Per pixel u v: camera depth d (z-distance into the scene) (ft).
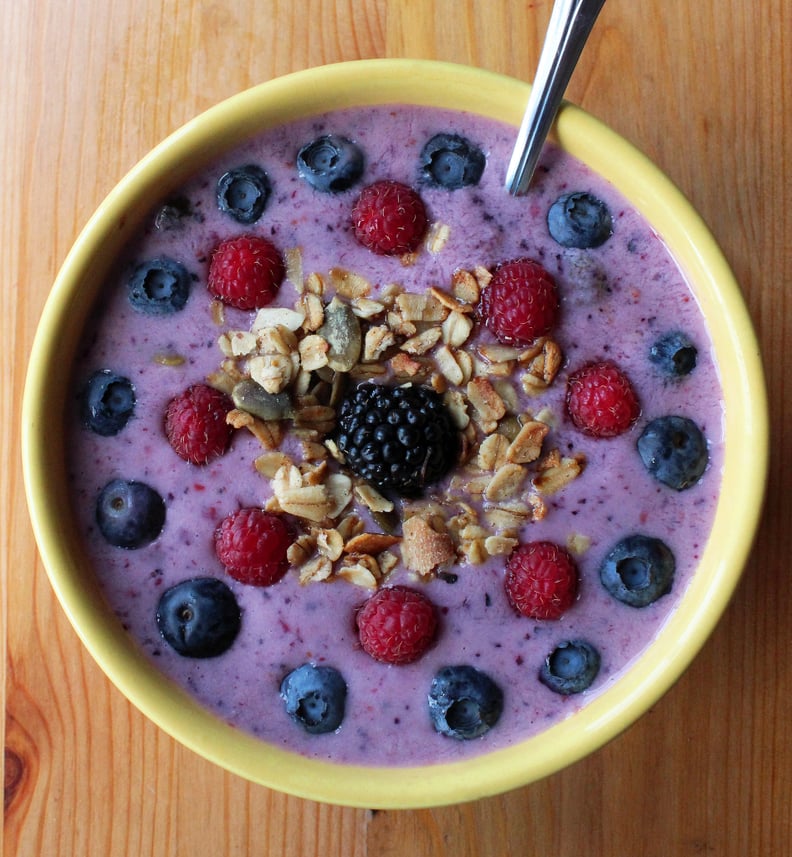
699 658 1.11
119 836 1.10
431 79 0.95
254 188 0.98
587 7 0.85
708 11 1.11
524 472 0.98
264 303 0.98
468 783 0.95
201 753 0.97
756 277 1.10
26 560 1.11
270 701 0.98
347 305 0.98
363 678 0.98
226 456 0.99
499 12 1.10
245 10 1.11
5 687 1.10
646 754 1.10
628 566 0.98
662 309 0.98
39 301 1.11
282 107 0.96
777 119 1.11
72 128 1.11
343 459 0.98
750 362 0.94
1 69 1.11
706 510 0.98
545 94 0.91
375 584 0.98
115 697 1.11
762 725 1.10
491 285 0.98
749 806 1.10
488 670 0.98
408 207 0.97
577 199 0.97
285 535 0.98
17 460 1.11
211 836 1.10
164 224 0.98
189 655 0.98
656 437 0.97
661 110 1.10
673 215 0.95
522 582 0.97
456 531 0.98
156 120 1.11
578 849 1.10
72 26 1.11
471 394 0.98
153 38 1.11
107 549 0.99
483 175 0.98
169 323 0.99
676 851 1.10
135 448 0.99
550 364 0.97
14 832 1.10
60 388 0.97
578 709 0.97
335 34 1.11
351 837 1.10
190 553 0.99
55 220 1.11
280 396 0.98
